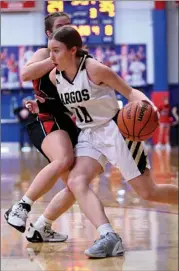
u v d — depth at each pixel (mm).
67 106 3662
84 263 3461
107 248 3580
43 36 15375
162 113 15188
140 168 3619
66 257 3615
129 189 7012
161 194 3738
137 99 3477
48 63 3641
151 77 15594
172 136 15516
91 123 3670
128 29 15430
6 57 15375
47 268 3346
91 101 3523
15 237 4262
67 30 3443
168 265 3408
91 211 3549
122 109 3461
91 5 14461
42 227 4059
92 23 14594
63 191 4012
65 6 14398
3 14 15297
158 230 4551
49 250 3826
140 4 15359
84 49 3602
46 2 14414
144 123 3355
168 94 15492
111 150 3623
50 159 3764
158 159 11484
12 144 15188
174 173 8773
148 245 3996
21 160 11562
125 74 15484
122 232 4477
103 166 3719
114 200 6172
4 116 15336
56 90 3764
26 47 15367
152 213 5359
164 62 15367
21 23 15344
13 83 15391
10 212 3672
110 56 15219
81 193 3547
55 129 3773
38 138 3818
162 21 15266
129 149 3586
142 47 15453
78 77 3477
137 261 3508
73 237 4238
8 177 8422
